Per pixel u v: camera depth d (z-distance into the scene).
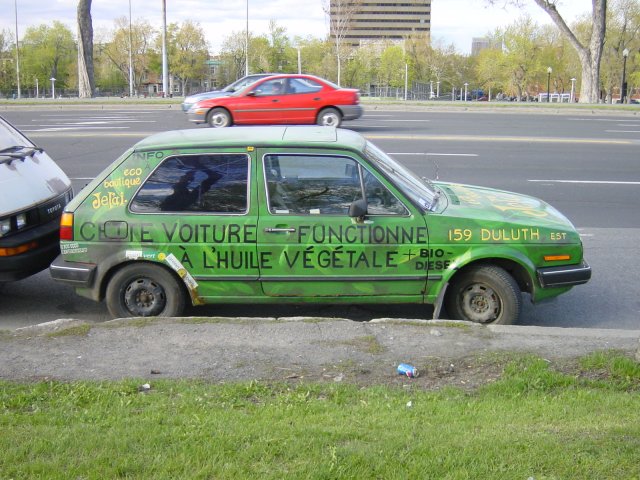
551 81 88.06
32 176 7.60
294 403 4.62
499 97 98.62
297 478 3.45
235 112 21.28
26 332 5.91
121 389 4.82
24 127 23.64
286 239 6.23
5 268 6.91
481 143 19.59
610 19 73.38
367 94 80.06
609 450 3.70
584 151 18.33
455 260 6.24
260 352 5.56
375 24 119.00
